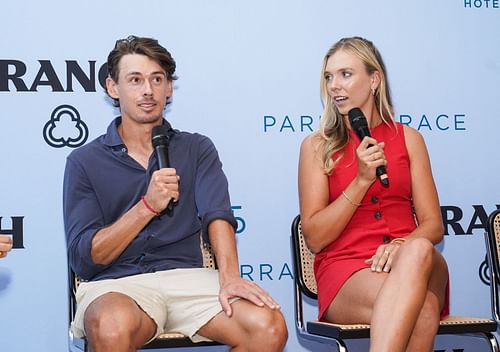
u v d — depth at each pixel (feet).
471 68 21.61
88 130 19.58
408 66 21.25
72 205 15.10
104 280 14.76
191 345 14.28
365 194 16.31
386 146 16.74
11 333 18.93
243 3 20.39
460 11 21.61
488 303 21.35
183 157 15.64
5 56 19.22
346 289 15.33
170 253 15.37
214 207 15.26
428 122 21.31
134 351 13.25
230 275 14.43
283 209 20.39
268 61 20.45
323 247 16.21
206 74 20.16
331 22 20.83
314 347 20.34
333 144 16.52
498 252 18.15
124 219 14.16
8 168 19.11
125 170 15.26
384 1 21.16
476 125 21.58
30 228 19.16
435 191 16.80
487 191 21.56
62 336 19.16
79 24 19.62
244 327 13.56
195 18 20.16
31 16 19.39
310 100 20.63
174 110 19.95
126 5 19.83
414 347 14.35
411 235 15.98
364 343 20.68
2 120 19.16
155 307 14.16
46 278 19.16
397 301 13.62
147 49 15.40
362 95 16.71
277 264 20.30
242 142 20.26
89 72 19.62
